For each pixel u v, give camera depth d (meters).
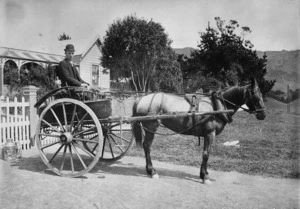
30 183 4.83
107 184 4.94
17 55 16.00
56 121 5.73
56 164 6.36
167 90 17.22
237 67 11.39
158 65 17.22
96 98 5.87
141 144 5.76
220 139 9.53
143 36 16.88
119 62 17.98
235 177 5.66
